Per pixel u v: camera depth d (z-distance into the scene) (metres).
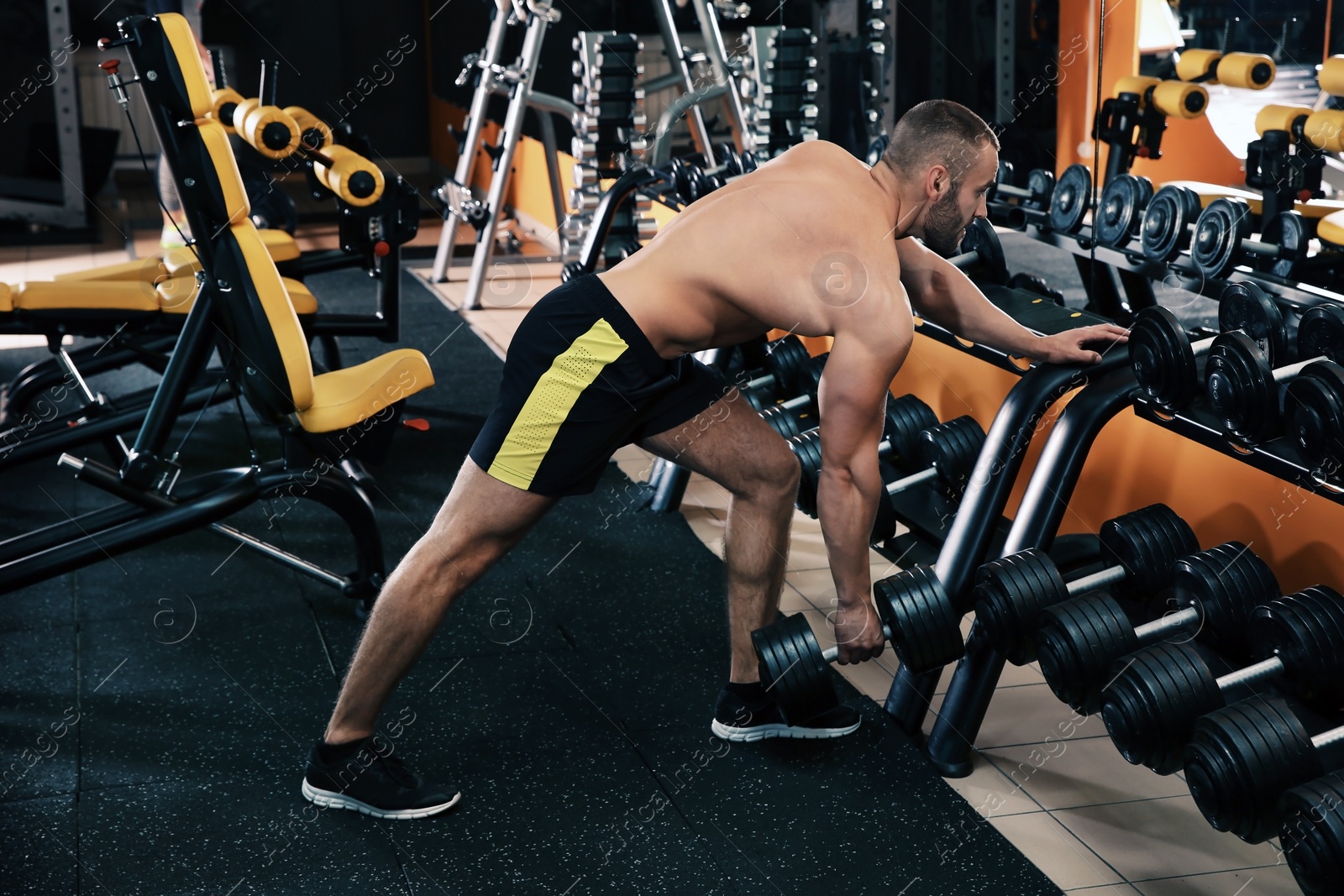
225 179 2.13
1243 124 2.44
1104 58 2.74
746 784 1.83
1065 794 1.81
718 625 2.34
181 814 1.74
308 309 3.08
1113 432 2.32
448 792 1.76
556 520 2.86
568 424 1.61
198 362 2.22
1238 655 1.79
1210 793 1.44
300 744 1.93
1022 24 2.99
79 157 6.30
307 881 1.60
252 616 2.37
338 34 7.79
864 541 1.65
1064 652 1.64
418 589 1.65
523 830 1.71
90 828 1.70
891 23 3.53
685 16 5.50
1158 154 2.65
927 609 1.78
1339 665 1.58
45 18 6.68
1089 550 2.20
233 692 2.09
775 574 1.86
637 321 1.60
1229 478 2.05
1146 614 1.94
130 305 2.81
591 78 4.48
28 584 2.08
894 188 1.64
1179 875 1.62
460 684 2.12
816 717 1.92
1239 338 1.65
